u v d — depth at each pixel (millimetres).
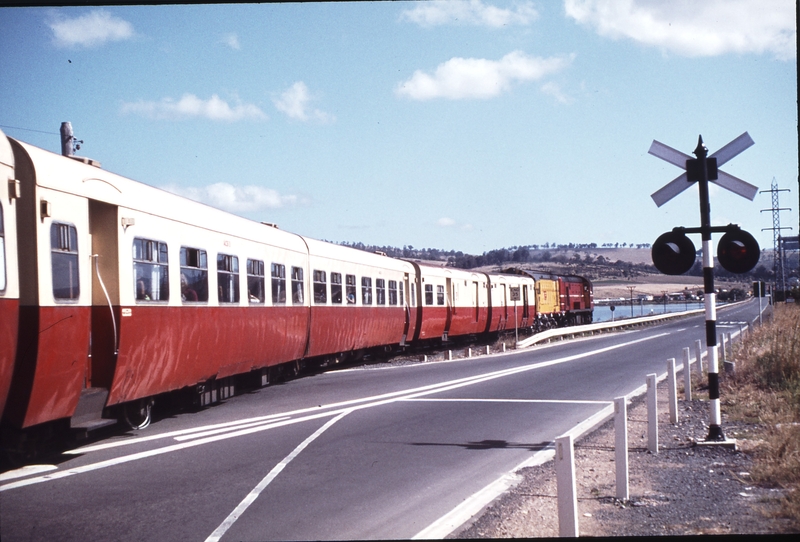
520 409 14336
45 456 9641
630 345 36125
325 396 16562
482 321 42250
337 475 8625
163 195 12641
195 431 11711
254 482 8211
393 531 6410
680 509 7090
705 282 10438
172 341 12484
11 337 8148
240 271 15953
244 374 18047
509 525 6621
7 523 6539
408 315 31750
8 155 8398
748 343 22844
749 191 10117
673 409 12555
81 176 9906
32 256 8672
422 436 11305
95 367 10555
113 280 10727
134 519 6699
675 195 10445
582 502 7504
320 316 21656
